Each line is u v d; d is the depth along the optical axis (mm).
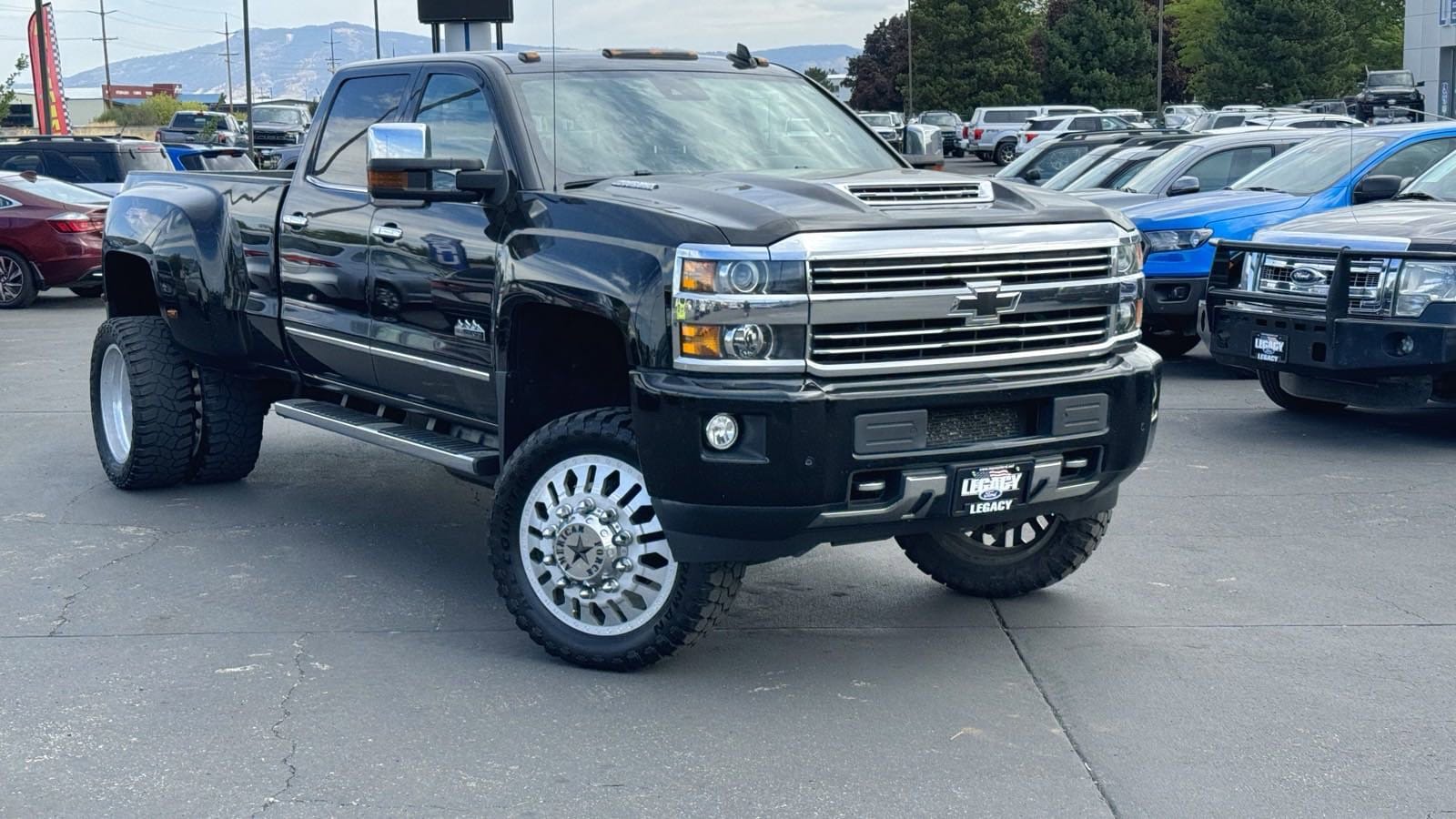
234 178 7215
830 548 6730
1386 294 8242
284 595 5957
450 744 4379
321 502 7633
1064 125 44719
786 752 4309
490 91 5660
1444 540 6645
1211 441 8977
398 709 4672
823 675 4977
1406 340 8188
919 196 4898
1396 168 11836
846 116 6387
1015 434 4777
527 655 5199
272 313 6766
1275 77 63438
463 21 16734
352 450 9086
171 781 4125
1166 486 7805
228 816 3898
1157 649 5219
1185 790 4020
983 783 4078
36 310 18047
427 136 5199
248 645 5320
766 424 4383
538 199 5172
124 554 6605
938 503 4617
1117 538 6766
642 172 5500
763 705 4691
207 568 6375
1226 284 9242
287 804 3973
